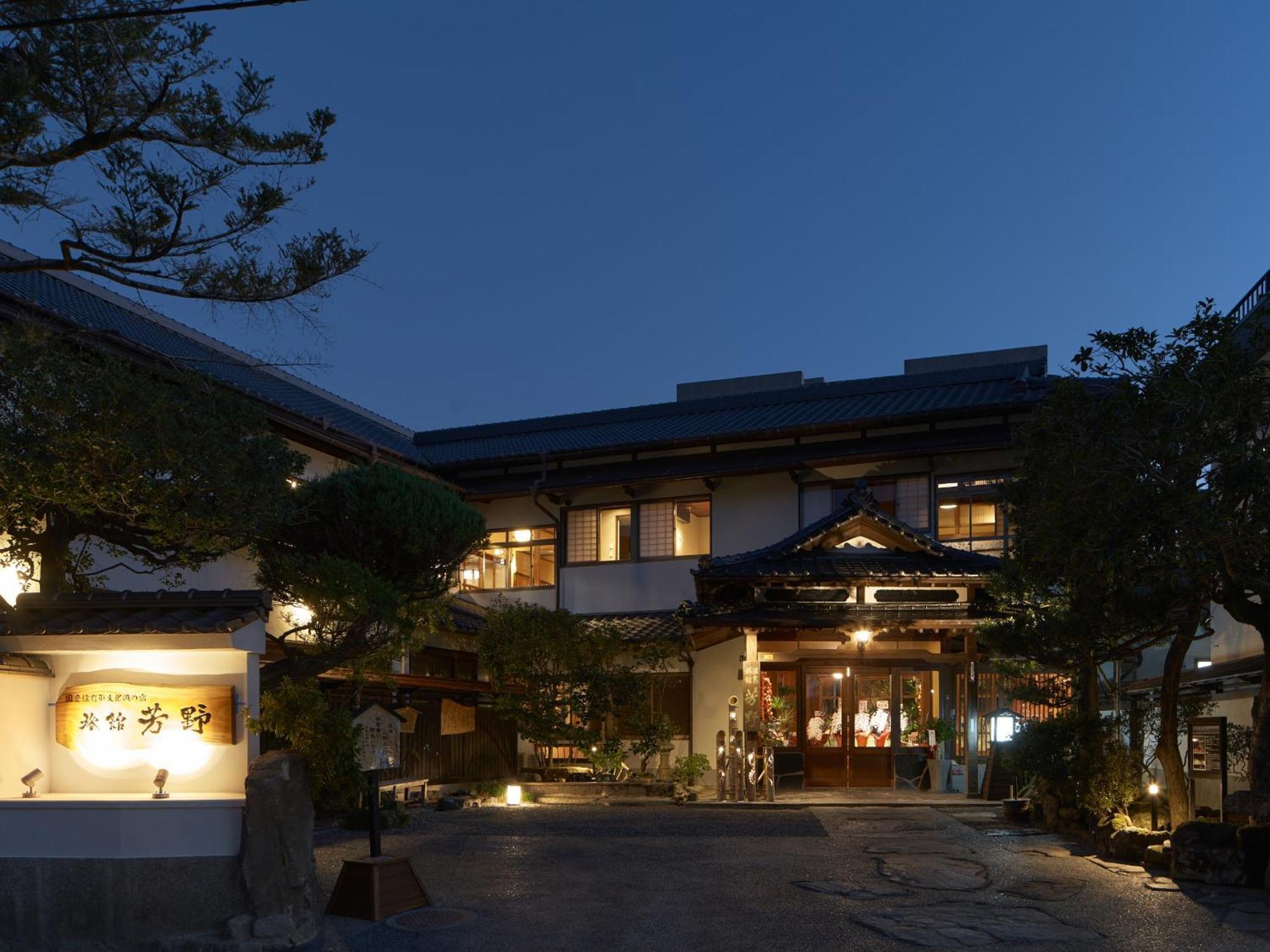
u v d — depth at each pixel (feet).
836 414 78.69
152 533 34.32
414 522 44.93
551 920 29.35
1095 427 34.09
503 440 94.53
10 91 24.09
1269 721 37.06
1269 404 31.73
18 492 28.40
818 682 69.72
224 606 27.09
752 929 28.71
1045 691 51.24
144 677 27.09
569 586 81.20
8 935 24.25
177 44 26.07
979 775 63.16
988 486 71.46
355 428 83.46
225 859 24.81
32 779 25.59
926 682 68.64
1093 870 37.81
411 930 27.68
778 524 76.18
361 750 29.35
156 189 25.32
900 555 64.75
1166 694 41.96
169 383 32.68
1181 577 35.55
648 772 68.39
